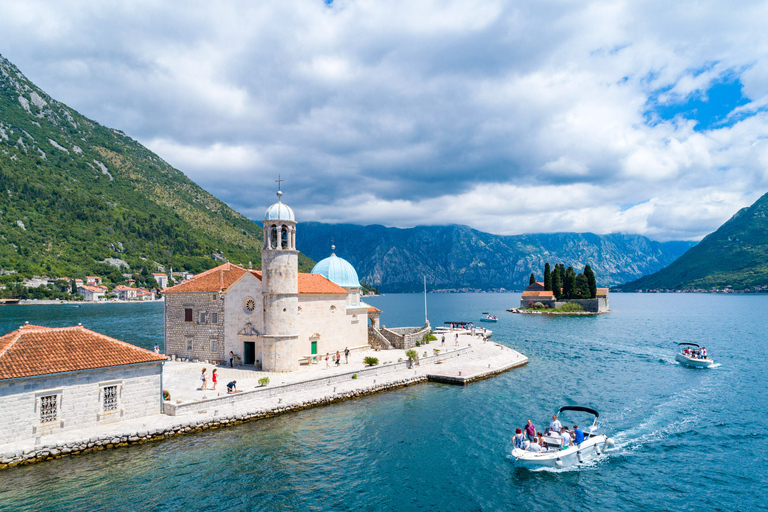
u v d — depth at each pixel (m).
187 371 56.66
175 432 38.50
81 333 39.59
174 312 65.31
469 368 66.00
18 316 173.25
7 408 33.00
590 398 52.25
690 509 28.64
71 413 35.94
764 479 32.53
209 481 30.97
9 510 26.72
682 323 144.75
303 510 27.75
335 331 70.12
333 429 41.31
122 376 38.78
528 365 72.56
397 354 73.38
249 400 45.66
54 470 31.83
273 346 56.25
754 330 122.19
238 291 60.69
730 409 48.22
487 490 30.86
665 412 47.25
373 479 31.98
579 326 138.50
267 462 34.22
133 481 30.67
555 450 35.25
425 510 28.12
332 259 81.25
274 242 57.66
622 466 34.94
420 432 40.94
